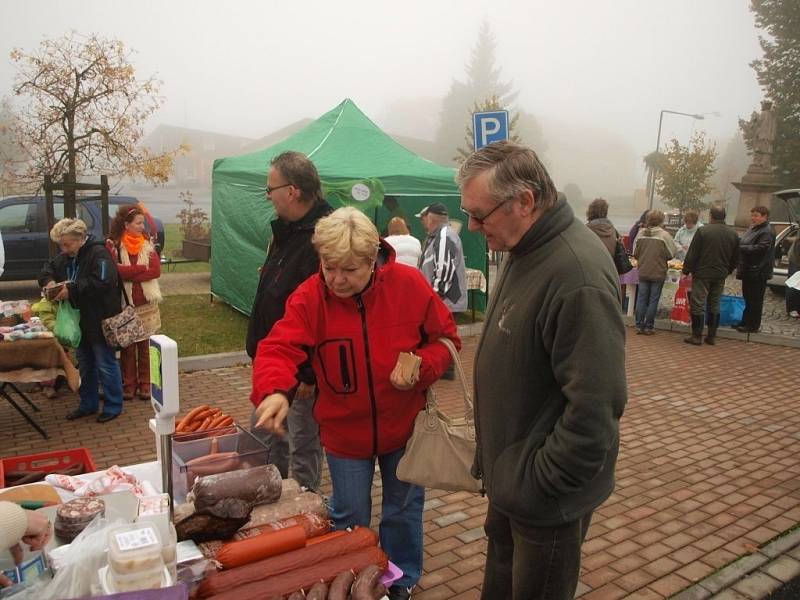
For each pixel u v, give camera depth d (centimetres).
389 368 248
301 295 247
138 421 550
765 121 2322
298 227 317
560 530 193
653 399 643
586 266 177
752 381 717
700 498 420
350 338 246
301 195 312
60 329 514
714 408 616
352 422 257
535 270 187
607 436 173
